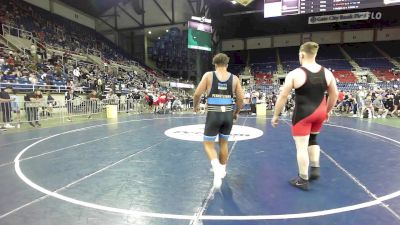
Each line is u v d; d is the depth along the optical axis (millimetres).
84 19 33719
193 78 36656
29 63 18875
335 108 19641
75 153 5957
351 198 3420
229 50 45531
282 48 43938
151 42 38625
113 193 3633
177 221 2871
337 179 4148
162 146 6727
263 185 3922
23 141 7453
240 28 42125
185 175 4398
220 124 3945
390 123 11914
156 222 2852
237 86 4035
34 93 12398
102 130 9633
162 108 19484
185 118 14773
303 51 3744
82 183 4020
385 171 4555
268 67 40250
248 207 3193
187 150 6270
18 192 3672
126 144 6977
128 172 4562
